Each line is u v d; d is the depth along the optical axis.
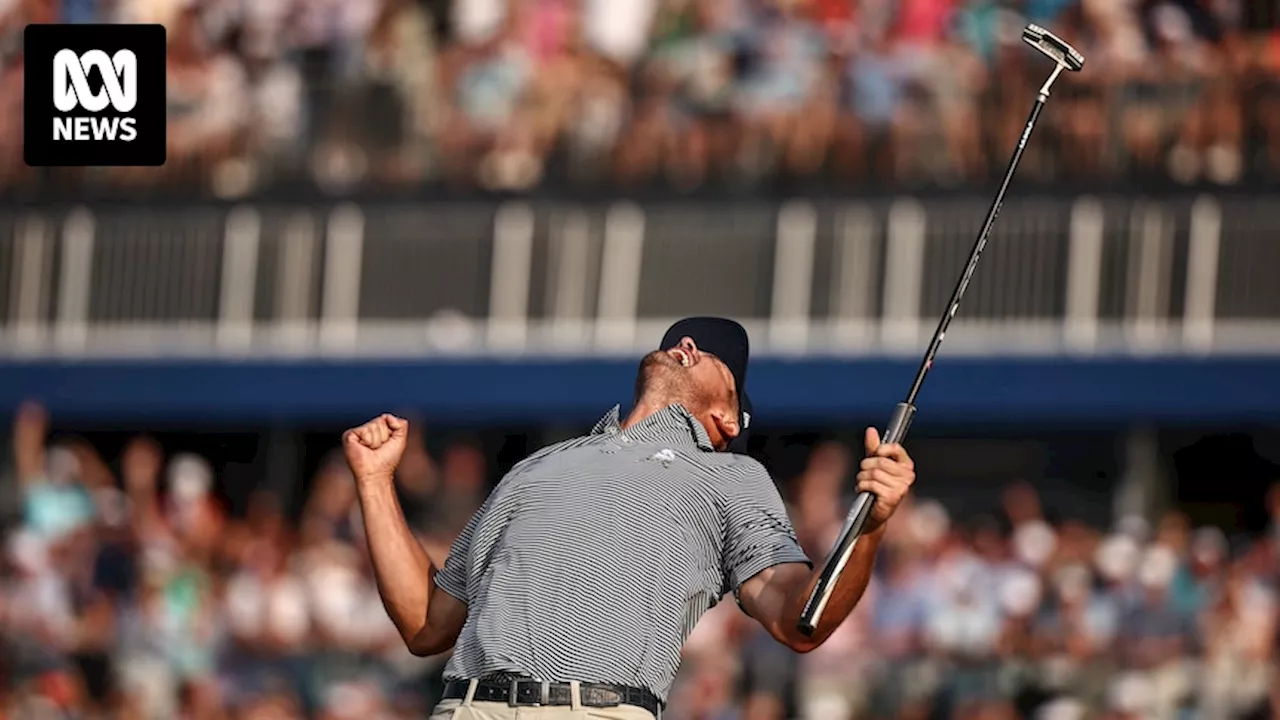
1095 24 68.62
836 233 70.81
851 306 70.75
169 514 66.06
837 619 20.56
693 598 20.83
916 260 70.12
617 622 20.28
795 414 70.62
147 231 76.06
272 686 61.09
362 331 74.56
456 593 22.00
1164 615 56.00
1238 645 55.34
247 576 62.66
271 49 76.06
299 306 75.12
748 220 71.75
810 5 71.69
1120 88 68.38
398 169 74.88
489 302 73.81
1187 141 68.06
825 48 71.38
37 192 76.44
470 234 74.06
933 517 60.50
